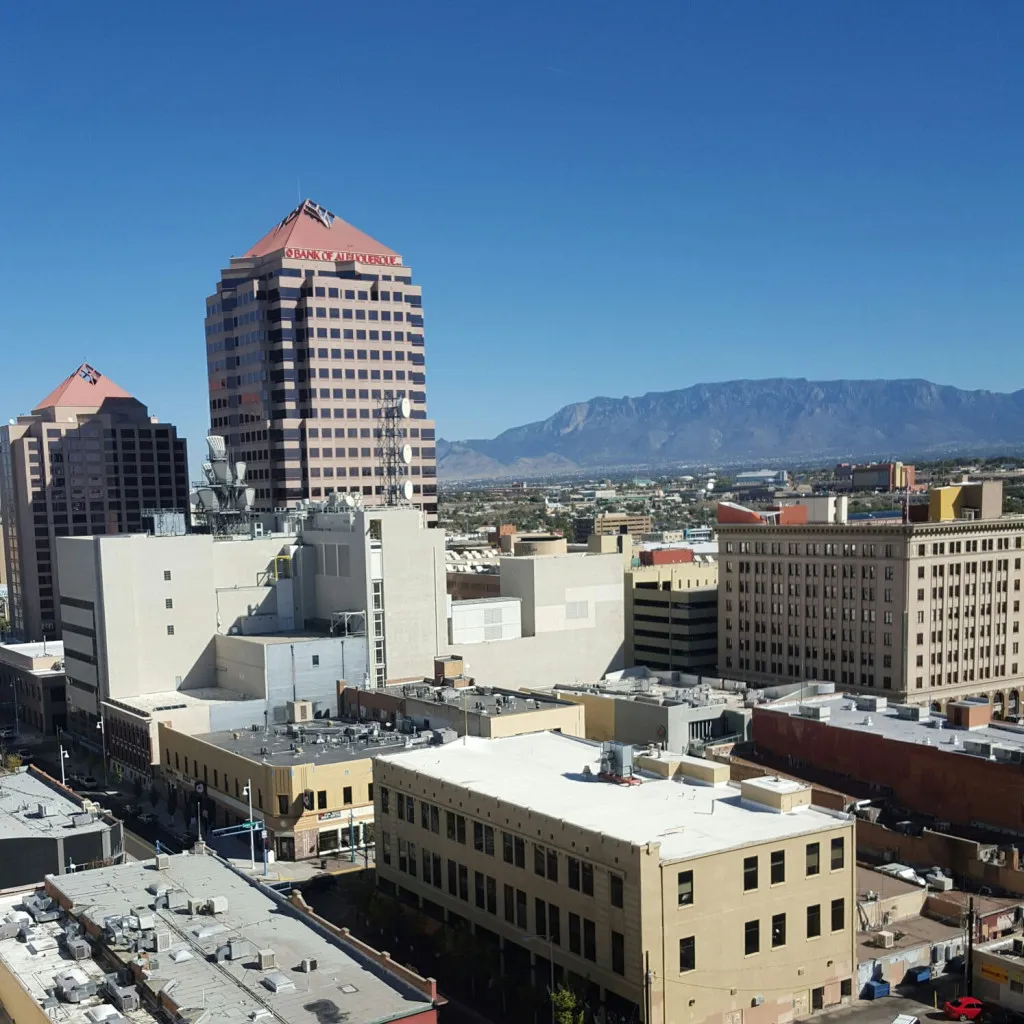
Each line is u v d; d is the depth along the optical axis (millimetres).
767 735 132375
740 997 78062
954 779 109500
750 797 88875
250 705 160125
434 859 97938
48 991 66438
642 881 73500
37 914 78438
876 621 187250
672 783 94750
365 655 172375
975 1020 78750
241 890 81375
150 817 146875
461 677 165750
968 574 190875
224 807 137375
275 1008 61688
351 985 64812
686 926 75562
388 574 176000
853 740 120625
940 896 94688
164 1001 62375
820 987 81812
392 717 154000
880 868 100188
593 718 156125
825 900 82250
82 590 181750
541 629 196125
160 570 177625
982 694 194750
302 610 190375
